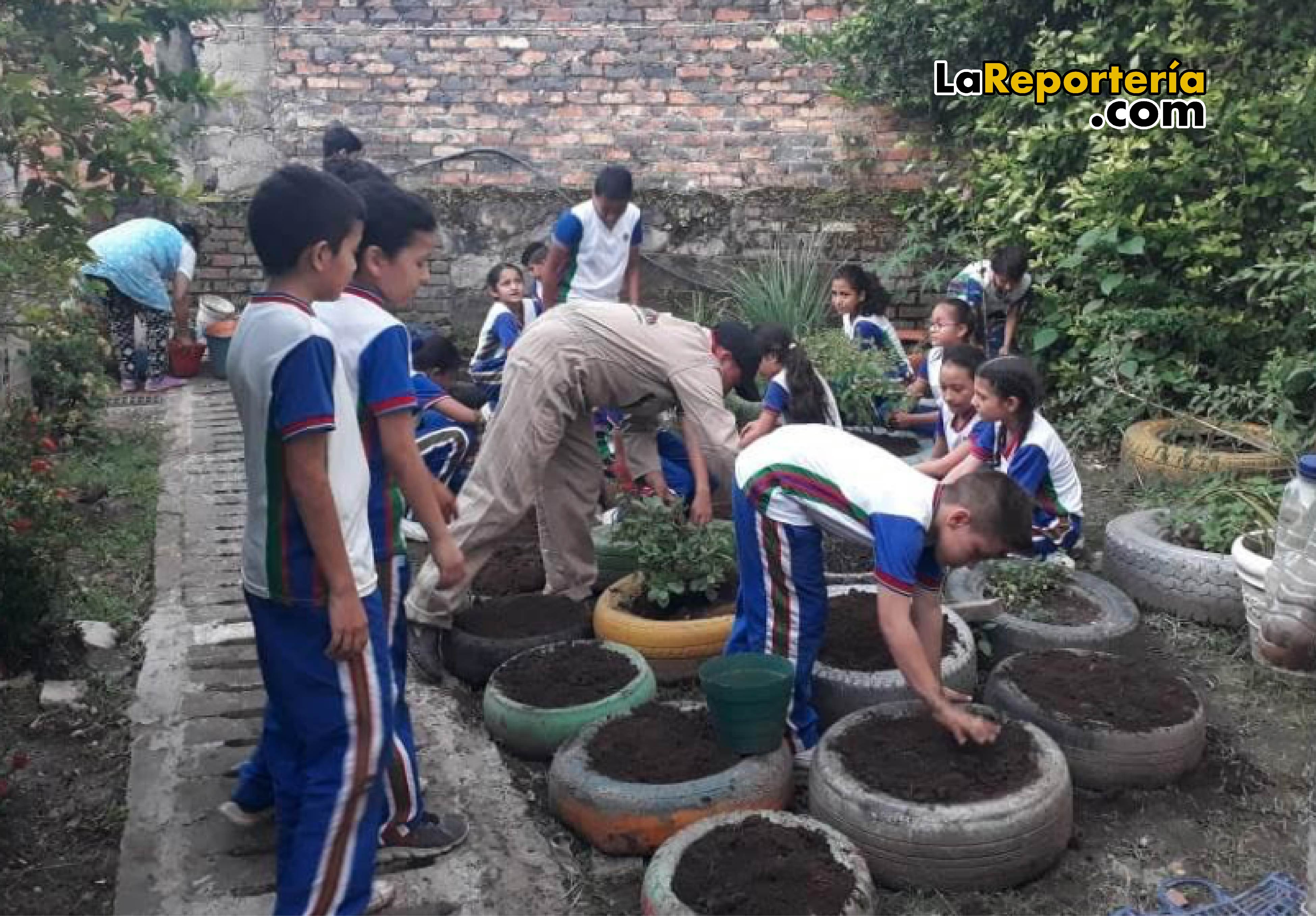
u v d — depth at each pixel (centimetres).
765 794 336
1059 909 312
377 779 268
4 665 419
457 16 959
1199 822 353
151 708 400
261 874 314
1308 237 723
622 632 433
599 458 479
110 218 372
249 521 265
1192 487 593
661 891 287
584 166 981
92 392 713
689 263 977
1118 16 775
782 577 357
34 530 430
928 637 346
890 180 977
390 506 304
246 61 939
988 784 321
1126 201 761
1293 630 438
